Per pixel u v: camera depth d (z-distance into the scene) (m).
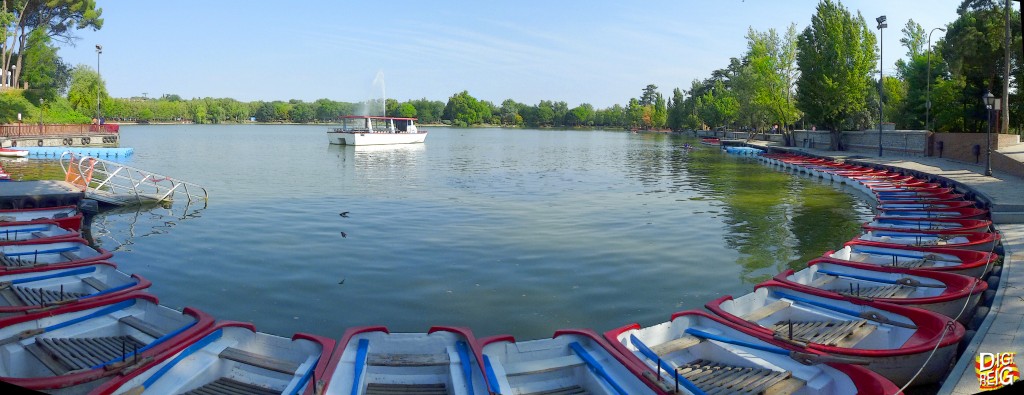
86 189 24.97
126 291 11.43
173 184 32.69
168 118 173.88
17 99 61.59
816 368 8.32
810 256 17.42
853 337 9.45
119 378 7.68
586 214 23.88
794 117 63.81
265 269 15.66
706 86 130.62
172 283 14.51
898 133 44.59
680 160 53.62
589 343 9.11
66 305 10.44
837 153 49.06
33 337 9.49
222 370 8.63
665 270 15.73
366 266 15.89
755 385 7.96
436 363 8.47
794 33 62.41
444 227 21.02
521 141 96.06
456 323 11.95
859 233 20.55
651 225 21.67
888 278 12.42
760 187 33.19
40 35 65.75
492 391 7.49
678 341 9.36
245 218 22.61
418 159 52.94
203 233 20.00
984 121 40.72
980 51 36.81
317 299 13.34
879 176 32.59
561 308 12.82
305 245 18.23
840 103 52.00
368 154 58.66
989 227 17.59
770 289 11.46
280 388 8.18
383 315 12.37
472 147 74.94
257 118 197.00
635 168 45.28
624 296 13.63
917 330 9.47
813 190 31.72
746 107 78.31
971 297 10.77
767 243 18.98
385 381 8.34
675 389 7.54
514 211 24.47
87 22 69.06
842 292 11.61
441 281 14.62
